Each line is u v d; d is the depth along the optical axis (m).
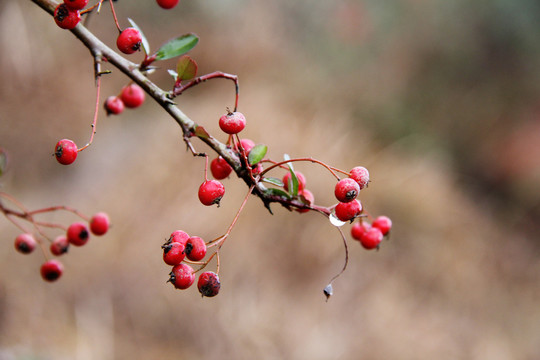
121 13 8.62
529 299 6.79
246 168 1.43
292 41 9.69
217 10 9.52
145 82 1.45
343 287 5.88
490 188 8.88
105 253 5.42
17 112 6.32
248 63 8.77
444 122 9.48
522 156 9.05
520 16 10.20
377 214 6.95
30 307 4.56
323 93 8.52
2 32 5.62
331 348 5.29
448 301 6.32
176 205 6.15
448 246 6.99
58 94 6.82
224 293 5.44
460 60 10.13
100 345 4.57
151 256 5.55
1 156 1.89
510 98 9.85
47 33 6.44
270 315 5.38
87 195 6.29
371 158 7.50
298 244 6.00
